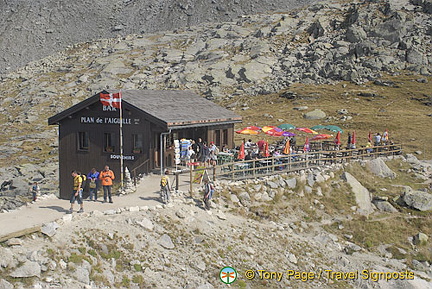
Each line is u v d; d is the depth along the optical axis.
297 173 32.38
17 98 103.69
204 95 92.81
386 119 64.19
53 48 166.88
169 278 18.67
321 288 21.89
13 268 15.81
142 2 193.00
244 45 116.00
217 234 22.78
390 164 40.62
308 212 29.30
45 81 114.62
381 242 28.00
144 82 105.25
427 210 31.27
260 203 28.14
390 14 105.75
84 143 33.88
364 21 106.19
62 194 34.50
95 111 32.97
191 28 151.50
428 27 99.00
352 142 41.78
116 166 32.34
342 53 96.56
